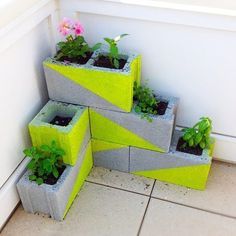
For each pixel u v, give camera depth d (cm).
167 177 148
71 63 132
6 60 117
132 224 134
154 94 148
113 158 152
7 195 131
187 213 138
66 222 135
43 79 144
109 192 146
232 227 133
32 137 133
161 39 135
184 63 138
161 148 140
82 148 141
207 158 137
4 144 125
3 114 121
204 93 144
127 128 140
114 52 127
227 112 145
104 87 130
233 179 151
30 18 121
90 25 142
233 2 120
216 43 129
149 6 125
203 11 120
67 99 140
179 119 156
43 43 138
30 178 128
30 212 138
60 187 126
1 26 106
